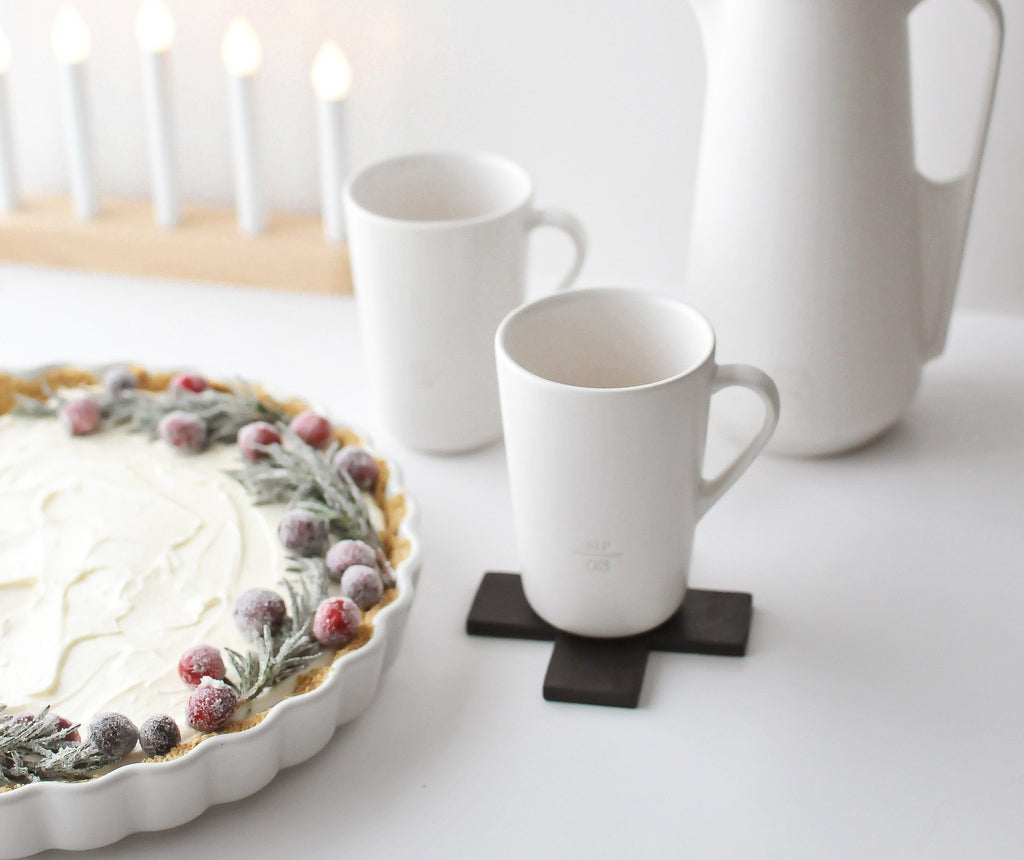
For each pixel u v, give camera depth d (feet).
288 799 2.31
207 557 2.53
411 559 2.45
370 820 2.28
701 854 2.23
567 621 2.46
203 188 3.54
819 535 2.68
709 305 2.69
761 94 2.54
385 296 2.69
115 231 3.40
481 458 2.87
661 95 3.18
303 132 3.42
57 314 3.30
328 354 3.17
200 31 3.36
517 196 2.80
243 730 2.23
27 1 3.42
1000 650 2.48
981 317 3.19
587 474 2.31
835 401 2.69
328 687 2.25
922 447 2.85
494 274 2.69
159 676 2.34
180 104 3.45
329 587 2.47
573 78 3.21
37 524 2.60
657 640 2.49
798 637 2.51
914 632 2.51
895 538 2.67
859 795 2.30
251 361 3.15
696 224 2.70
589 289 2.47
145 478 2.70
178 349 3.18
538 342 2.47
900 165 2.59
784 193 2.57
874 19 2.49
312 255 3.32
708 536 2.69
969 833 2.25
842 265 2.60
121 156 3.56
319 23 3.29
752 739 2.37
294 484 2.63
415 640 2.53
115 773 2.15
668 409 2.28
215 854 2.24
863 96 2.52
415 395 2.77
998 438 2.86
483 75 3.26
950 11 2.97
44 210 3.48
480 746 2.37
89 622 2.42
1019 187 3.10
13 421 2.84
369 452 2.67
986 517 2.70
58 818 2.17
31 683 2.33
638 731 2.39
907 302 2.68
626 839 2.25
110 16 3.41
